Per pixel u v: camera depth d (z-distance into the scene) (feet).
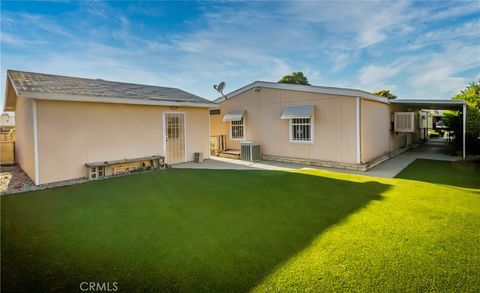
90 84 33.50
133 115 31.91
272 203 17.47
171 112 36.04
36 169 24.40
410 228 12.87
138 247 11.34
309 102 35.47
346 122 31.76
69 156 26.63
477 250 10.61
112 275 9.25
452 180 23.63
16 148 40.45
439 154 43.04
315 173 28.45
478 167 30.37
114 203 18.01
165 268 9.63
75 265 9.94
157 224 14.03
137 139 32.37
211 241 11.82
